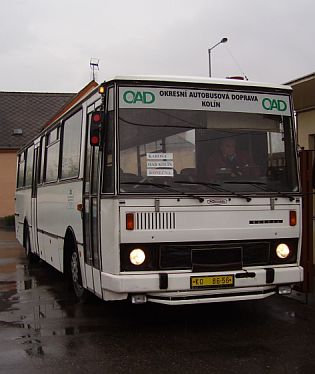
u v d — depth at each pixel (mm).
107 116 6355
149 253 6086
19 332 6578
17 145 34000
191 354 5605
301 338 6137
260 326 6668
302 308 7602
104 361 5441
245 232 6367
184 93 6473
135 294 6043
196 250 6207
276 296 8383
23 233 14281
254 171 6559
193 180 6293
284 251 6602
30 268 12656
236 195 6344
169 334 6371
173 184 6215
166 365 5277
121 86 6289
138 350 5773
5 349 5895
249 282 6293
